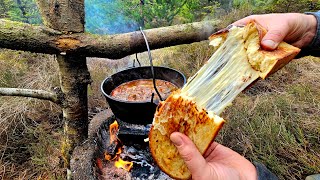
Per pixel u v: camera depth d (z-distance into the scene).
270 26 0.86
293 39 1.01
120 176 1.49
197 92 0.81
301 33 0.99
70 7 1.13
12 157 1.90
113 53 1.22
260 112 2.19
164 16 3.00
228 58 0.80
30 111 2.24
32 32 1.11
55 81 2.58
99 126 1.69
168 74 1.54
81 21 1.18
